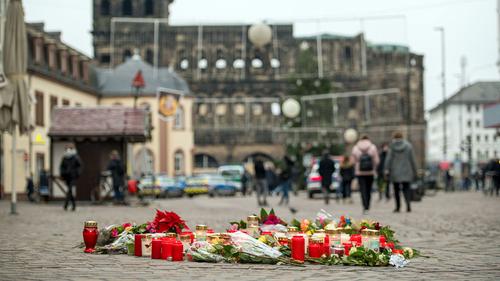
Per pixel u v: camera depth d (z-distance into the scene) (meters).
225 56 168.62
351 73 173.88
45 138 96.19
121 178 56.78
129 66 134.00
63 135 61.00
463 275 15.36
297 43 169.88
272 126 167.75
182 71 166.88
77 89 114.00
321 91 151.62
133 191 74.25
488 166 80.31
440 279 14.73
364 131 172.88
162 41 164.75
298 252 17.02
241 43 168.62
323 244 17.52
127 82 131.00
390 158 40.75
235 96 168.50
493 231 27.16
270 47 168.75
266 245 17.45
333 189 71.56
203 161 171.38
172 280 14.36
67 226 30.50
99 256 18.61
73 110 62.22
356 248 17.22
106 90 129.50
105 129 60.88
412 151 40.66
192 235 18.52
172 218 19.78
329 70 172.88
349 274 15.44
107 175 61.81
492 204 53.16
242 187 98.69
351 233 20.14
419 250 20.59
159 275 15.08
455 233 26.33
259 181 55.06
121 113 61.84
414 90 182.12
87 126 61.19
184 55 167.25
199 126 167.50
